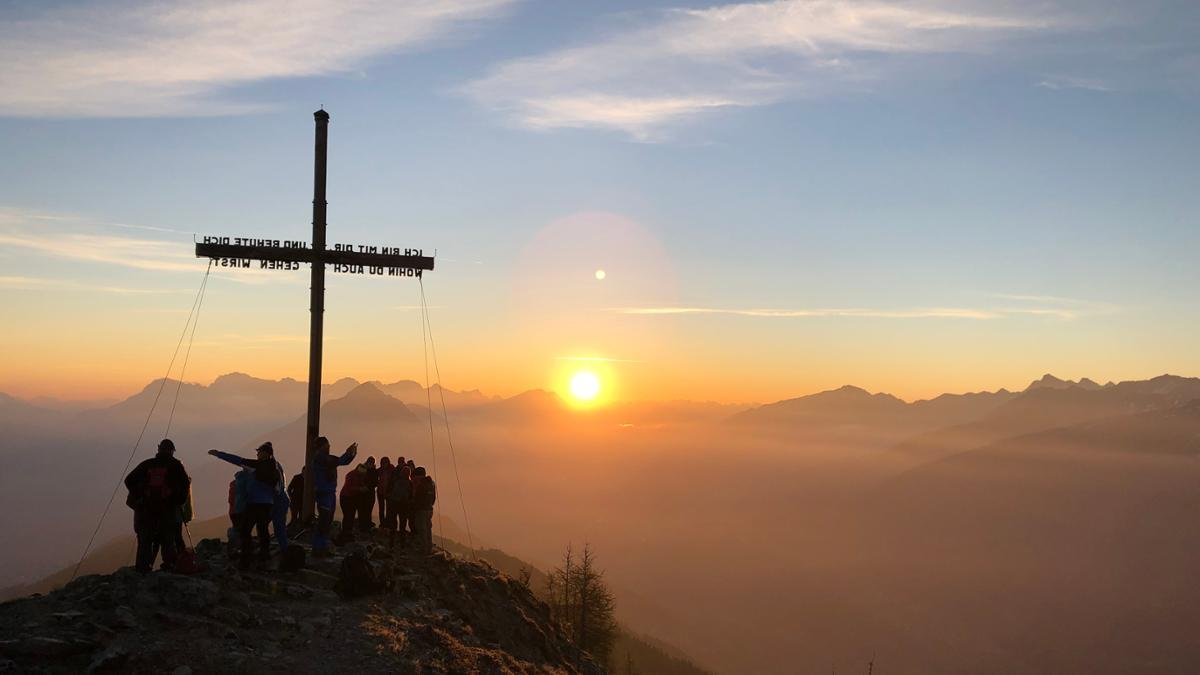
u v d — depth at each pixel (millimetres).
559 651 24062
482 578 23984
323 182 22938
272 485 18312
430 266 24453
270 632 15000
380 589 18703
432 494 24625
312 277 22781
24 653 12117
